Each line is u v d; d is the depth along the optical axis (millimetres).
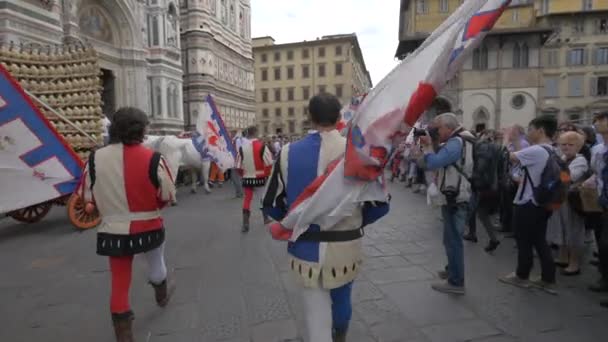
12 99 5797
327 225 1968
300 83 60188
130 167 2771
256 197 10758
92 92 7211
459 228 3760
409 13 33500
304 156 2027
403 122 1852
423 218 7352
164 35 27859
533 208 3762
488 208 5176
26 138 5969
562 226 4543
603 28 36750
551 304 3580
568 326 3172
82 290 4113
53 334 3227
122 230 2748
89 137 7137
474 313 3408
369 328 3168
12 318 3504
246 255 5223
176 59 29672
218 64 39281
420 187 10922
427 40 1838
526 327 3158
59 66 7195
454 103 28984
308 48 59531
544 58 37719
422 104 1799
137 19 24922
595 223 4297
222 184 13492
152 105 27531
